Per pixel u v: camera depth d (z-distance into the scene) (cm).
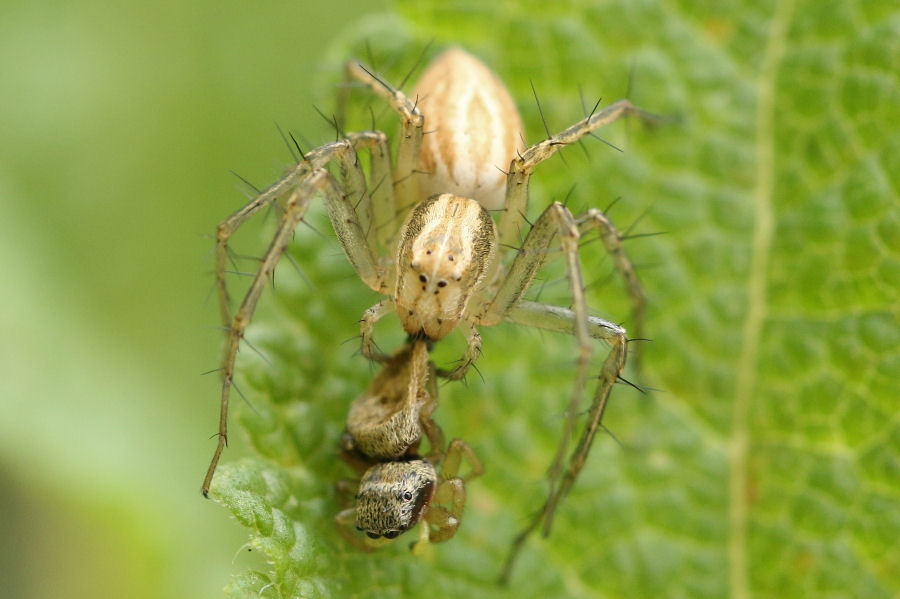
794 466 7
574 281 7
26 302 8
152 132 8
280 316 7
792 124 7
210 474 7
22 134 8
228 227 7
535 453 7
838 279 7
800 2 8
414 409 7
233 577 7
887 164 7
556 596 7
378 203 7
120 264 8
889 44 7
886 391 7
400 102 7
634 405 7
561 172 8
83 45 8
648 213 8
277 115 8
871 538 7
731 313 7
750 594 7
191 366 8
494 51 8
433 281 7
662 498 7
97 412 8
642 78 8
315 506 7
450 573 7
